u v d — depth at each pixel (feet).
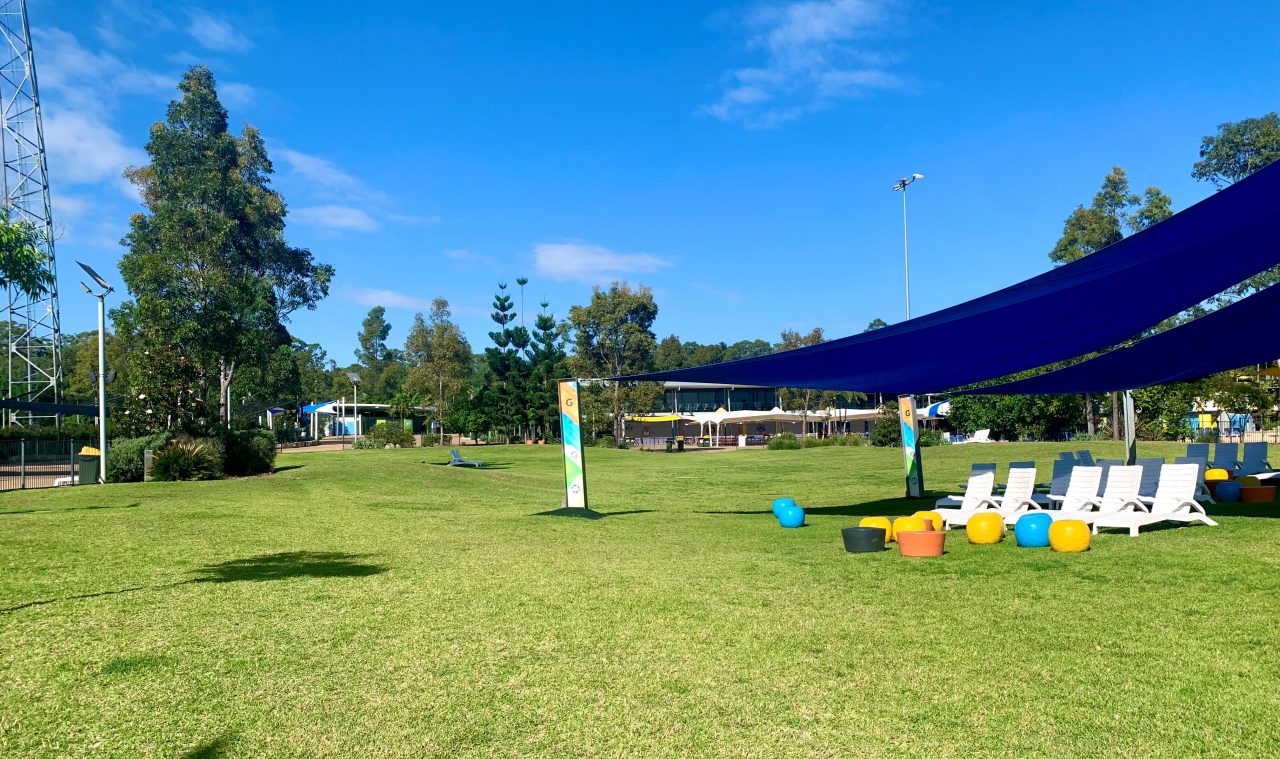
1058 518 33.65
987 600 21.57
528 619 20.30
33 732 13.10
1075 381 49.62
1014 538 32.83
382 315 350.02
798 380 43.16
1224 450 52.39
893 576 25.38
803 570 26.76
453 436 215.10
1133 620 18.94
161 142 121.60
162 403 77.92
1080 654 16.53
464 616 20.65
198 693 14.96
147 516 43.37
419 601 22.40
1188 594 21.27
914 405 54.60
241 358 83.82
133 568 27.63
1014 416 136.98
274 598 22.77
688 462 109.91
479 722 13.61
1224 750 11.91
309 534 37.09
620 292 190.80
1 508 48.67
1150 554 27.27
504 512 48.75
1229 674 15.03
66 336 257.96
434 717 13.84
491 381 193.77
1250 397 111.34
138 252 127.03
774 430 212.43
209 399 96.68
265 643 18.16
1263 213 25.23
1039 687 14.73
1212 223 25.75
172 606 21.71
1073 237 128.98
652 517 45.44
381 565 28.40
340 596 23.04
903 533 29.27
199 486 65.05
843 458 104.37
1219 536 30.17
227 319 81.35
